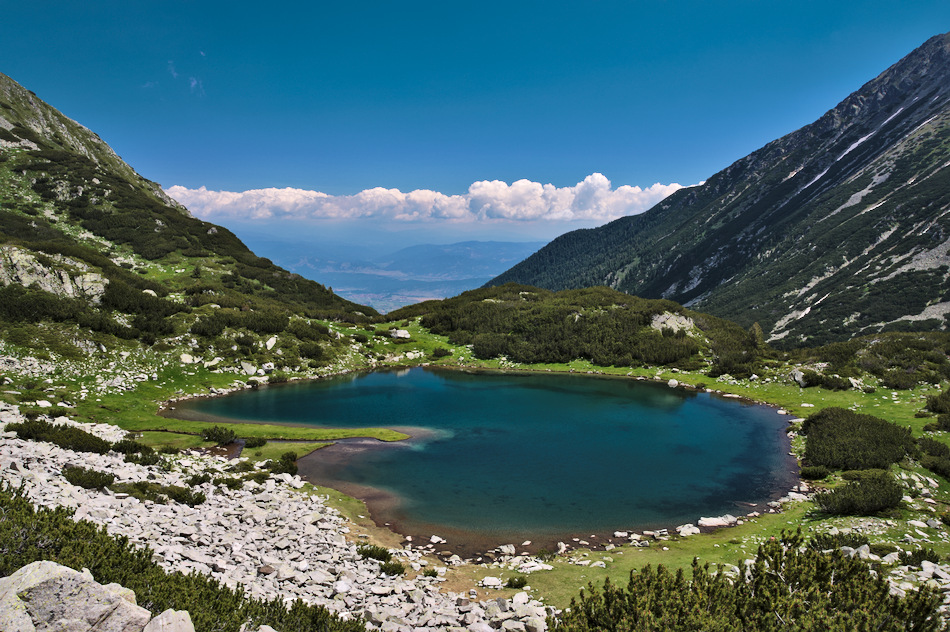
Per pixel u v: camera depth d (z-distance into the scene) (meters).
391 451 41.44
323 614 12.77
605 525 27.66
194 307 76.62
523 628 13.84
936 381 53.53
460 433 47.28
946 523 24.08
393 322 110.12
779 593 11.37
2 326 52.59
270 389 65.31
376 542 24.70
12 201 106.50
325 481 34.22
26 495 14.75
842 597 11.23
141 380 56.72
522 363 87.81
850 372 60.44
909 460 34.19
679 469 37.44
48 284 61.91
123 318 65.38
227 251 121.81
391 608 15.05
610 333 89.62
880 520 24.92
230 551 18.25
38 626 7.86
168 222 122.25
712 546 23.81
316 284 123.44
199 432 43.00
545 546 24.92
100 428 36.28
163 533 18.28
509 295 118.12
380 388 68.50
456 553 23.83
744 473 36.59
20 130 134.00
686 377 73.81
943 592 13.81
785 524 26.70
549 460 39.47
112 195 122.62
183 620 8.86
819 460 37.19
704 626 10.23
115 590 9.13
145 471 26.47
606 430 48.59
